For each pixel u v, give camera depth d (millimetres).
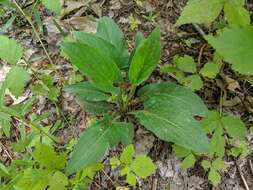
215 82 426
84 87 375
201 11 337
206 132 362
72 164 326
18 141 388
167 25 478
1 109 349
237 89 424
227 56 311
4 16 502
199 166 383
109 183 380
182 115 347
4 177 351
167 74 434
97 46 362
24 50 473
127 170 338
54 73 452
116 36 388
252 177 377
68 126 416
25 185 305
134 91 374
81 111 424
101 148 338
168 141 370
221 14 456
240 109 413
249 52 311
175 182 376
